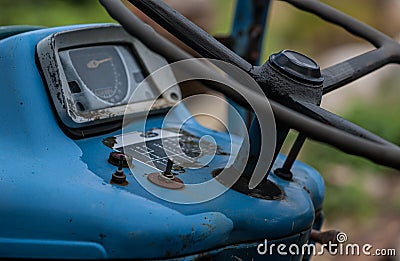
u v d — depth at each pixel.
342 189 2.80
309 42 4.67
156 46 0.89
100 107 1.14
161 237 0.93
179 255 0.95
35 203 0.94
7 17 3.59
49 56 1.10
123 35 1.24
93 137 1.11
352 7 4.93
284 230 1.05
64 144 1.06
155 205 0.96
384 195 2.86
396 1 5.06
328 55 4.49
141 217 0.93
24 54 1.09
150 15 0.98
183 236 0.94
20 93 1.06
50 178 0.98
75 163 1.03
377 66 1.21
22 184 0.96
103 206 0.94
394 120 3.43
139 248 0.92
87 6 3.92
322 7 1.33
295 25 4.74
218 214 0.99
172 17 0.97
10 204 0.94
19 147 1.03
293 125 0.87
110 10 0.93
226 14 4.21
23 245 0.93
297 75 0.97
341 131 0.86
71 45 1.15
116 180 0.99
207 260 0.99
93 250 0.93
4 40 1.11
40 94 1.08
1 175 0.97
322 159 3.03
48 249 0.93
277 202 1.07
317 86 0.98
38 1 3.83
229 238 1.02
